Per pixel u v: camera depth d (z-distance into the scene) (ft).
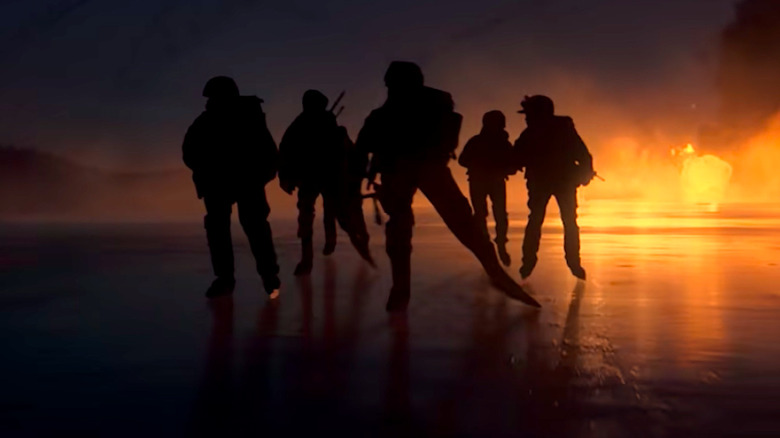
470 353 21.18
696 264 40.78
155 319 26.23
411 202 27.86
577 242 34.35
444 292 31.78
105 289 32.73
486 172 39.93
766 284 33.58
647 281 34.58
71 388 17.98
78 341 22.89
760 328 24.25
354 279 35.96
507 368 19.56
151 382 18.47
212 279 35.60
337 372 19.30
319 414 16.06
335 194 37.63
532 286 33.27
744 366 19.58
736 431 14.87
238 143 30.37
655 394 17.22
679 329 24.14
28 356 21.03
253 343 22.57
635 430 14.94
